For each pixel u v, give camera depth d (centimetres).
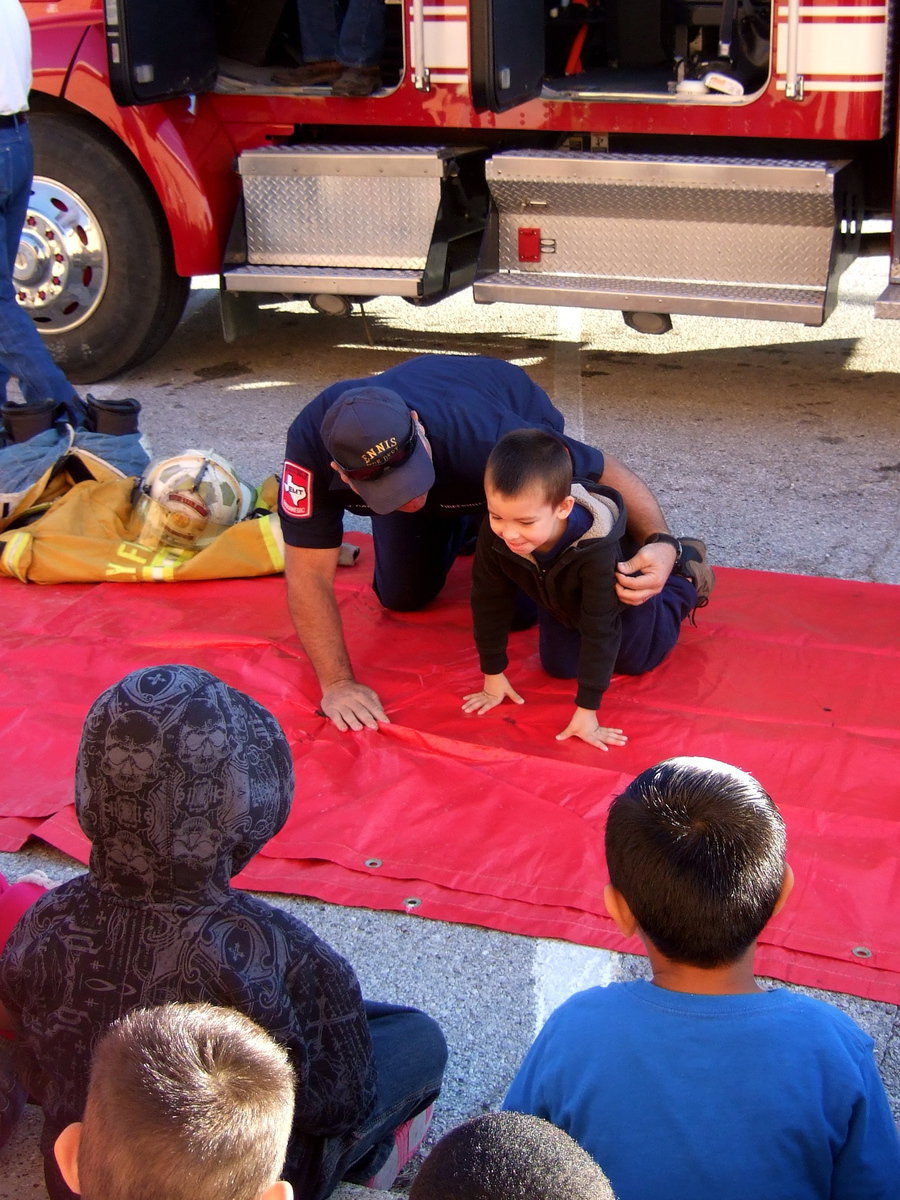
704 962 161
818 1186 153
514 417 334
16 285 638
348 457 300
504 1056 252
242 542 433
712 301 564
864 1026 252
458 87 582
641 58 658
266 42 624
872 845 297
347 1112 184
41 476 461
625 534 363
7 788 327
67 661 385
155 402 625
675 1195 150
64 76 599
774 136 550
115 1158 113
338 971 179
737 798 167
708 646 386
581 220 585
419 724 351
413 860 299
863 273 811
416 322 755
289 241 619
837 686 363
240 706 168
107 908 166
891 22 523
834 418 584
